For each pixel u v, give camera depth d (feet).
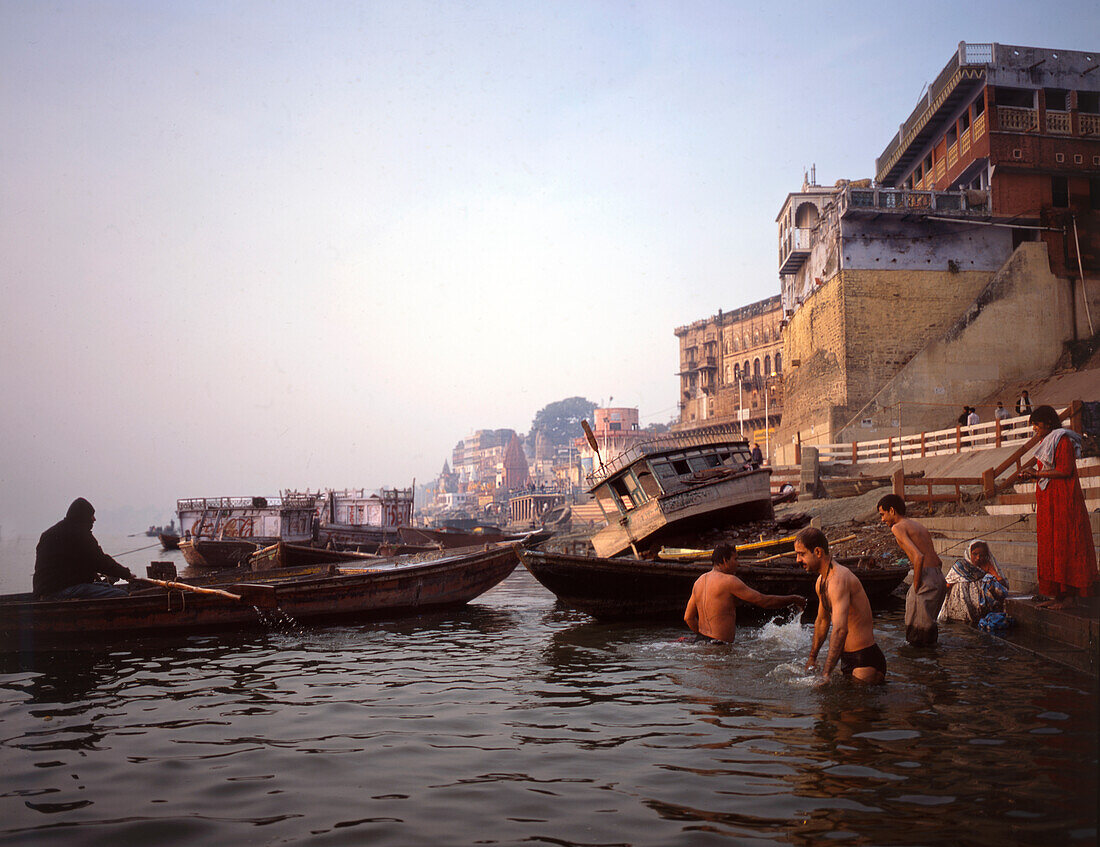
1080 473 40.91
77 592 33.22
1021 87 96.27
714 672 23.53
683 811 12.62
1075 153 93.09
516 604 49.06
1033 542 39.47
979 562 30.96
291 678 25.45
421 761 15.83
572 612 43.75
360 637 34.78
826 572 22.00
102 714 20.61
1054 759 14.01
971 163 100.99
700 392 256.52
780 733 16.75
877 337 104.06
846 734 16.42
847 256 104.99
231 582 46.21
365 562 64.13
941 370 98.37
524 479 512.63
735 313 243.19
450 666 27.02
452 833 12.05
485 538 123.54
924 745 15.39
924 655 24.73
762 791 13.35
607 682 23.18
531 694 21.99
